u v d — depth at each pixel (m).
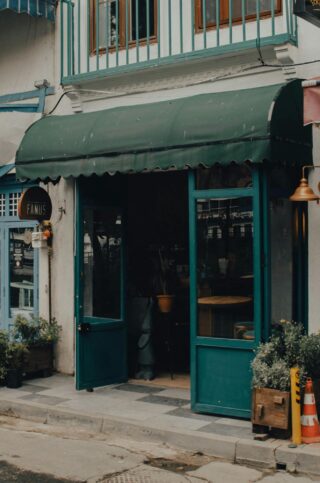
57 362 9.75
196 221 7.61
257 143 6.80
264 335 7.11
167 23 8.70
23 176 8.76
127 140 7.79
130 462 6.31
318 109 6.65
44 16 9.67
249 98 7.12
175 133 7.39
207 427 7.00
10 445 6.84
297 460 6.06
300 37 7.64
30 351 9.27
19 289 10.43
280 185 7.65
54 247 9.83
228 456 6.43
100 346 8.90
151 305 9.42
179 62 8.32
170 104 7.90
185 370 9.90
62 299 9.74
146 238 10.11
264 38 7.65
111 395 8.48
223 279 7.46
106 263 9.10
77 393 8.59
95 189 8.92
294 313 7.71
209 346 7.48
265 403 6.52
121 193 9.30
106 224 9.11
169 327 9.59
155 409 7.77
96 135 8.10
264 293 7.13
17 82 10.34
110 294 9.11
